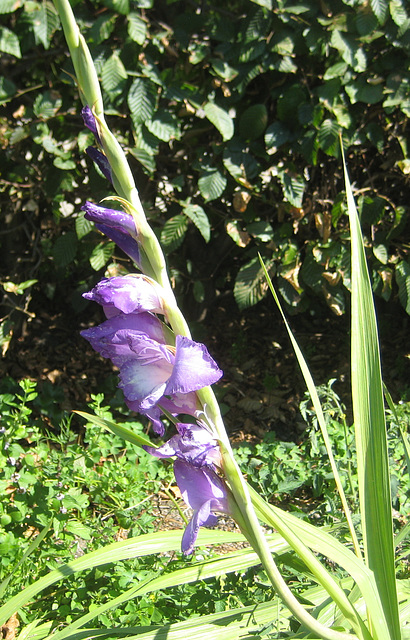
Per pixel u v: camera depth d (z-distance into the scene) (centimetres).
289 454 322
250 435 403
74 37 121
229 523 320
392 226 406
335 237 393
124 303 117
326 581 124
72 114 375
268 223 389
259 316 530
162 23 359
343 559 130
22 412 306
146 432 397
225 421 418
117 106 362
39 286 525
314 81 389
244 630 169
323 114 372
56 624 205
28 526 267
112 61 339
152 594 223
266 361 478
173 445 118
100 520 292
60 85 375
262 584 205
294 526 145
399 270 395
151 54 359
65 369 452
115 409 405
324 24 345
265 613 182
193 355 114
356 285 138
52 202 384
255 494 140
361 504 134
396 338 498
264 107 362
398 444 305
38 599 233
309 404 424
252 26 346
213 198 372
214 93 367
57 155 363
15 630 221
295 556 177
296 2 347
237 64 360
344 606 124
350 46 347
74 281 545
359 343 137
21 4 325
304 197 420
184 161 402
